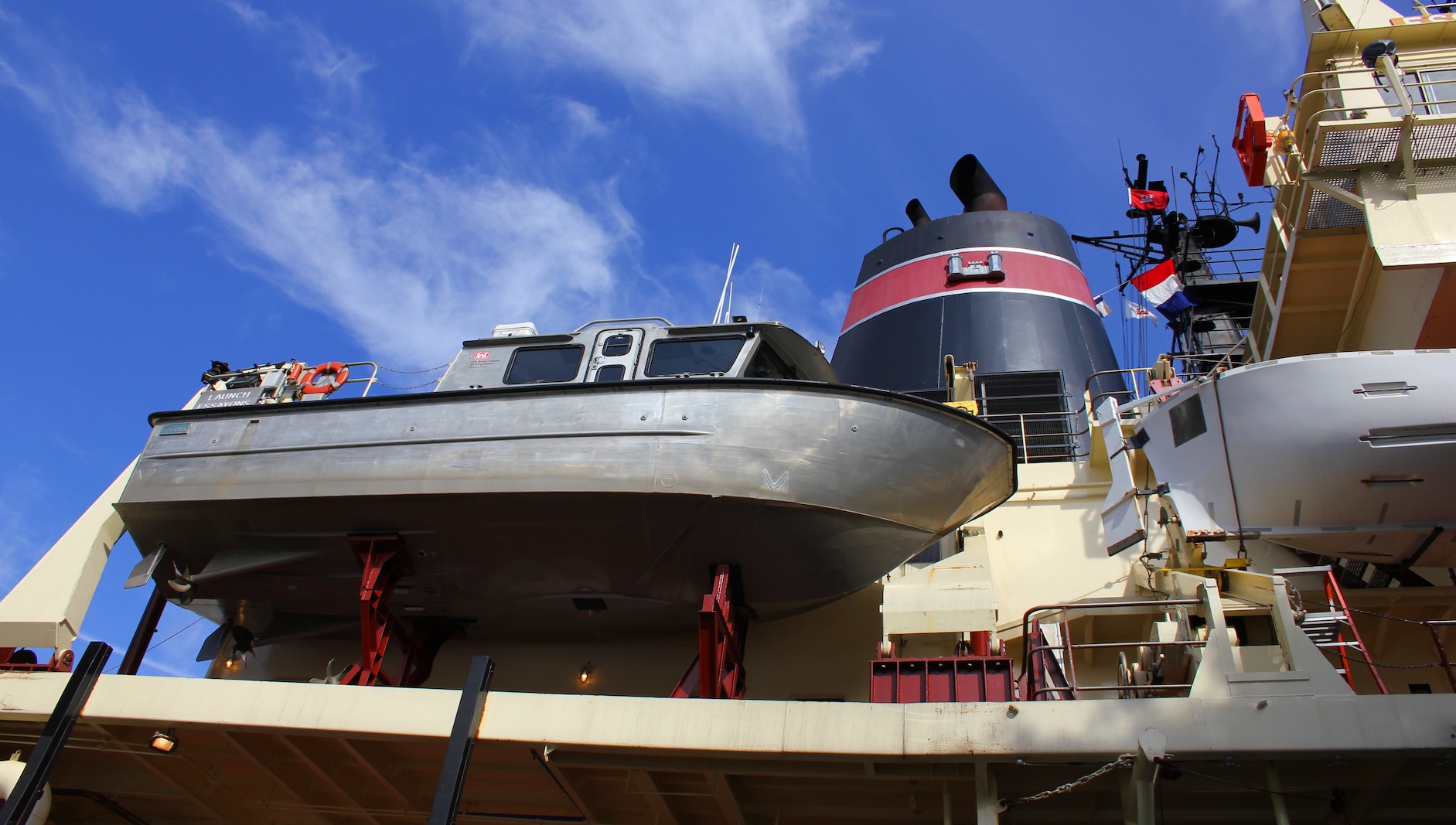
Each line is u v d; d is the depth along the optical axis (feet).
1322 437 32.96
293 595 42.42
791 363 40.60
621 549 36.65
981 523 44.04
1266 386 34.27
